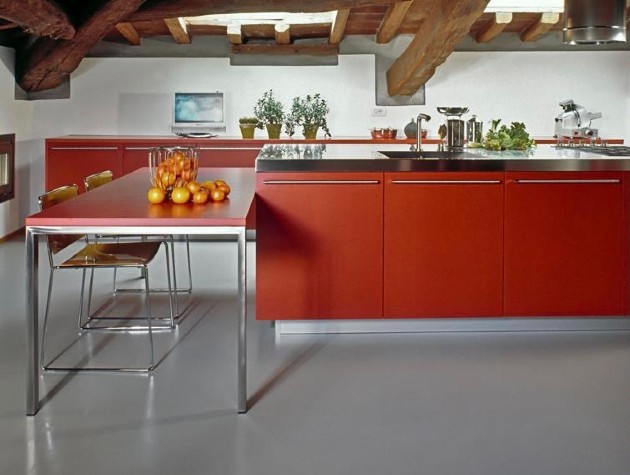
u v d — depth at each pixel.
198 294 5.57
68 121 9.03
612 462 2.87
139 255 4.23
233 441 3.04
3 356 4.07
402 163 4.45
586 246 4.55
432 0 7.93
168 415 3.30
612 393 3.60
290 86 9.09
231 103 9.08
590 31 5.74
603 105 9.18
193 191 3.74
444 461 2.87
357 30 8.91
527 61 9.12
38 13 5.53
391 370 3.92
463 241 4.51
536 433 3.13
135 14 6.54
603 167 4.51
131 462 2.84
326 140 8.46
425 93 9.14
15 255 7.18
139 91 9.05
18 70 8.37
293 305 4.51
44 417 3.27
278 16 8.48
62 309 5.07
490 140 5.33
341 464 2.84
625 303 4.60
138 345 4.31
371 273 4.51
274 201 4.44
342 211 4.46
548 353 4.22
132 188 4.41
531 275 4.55
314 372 3.89
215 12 6.59
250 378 3.79
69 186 4.28
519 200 4.50
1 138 7.95
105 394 3.55
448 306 4.55
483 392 3.61
